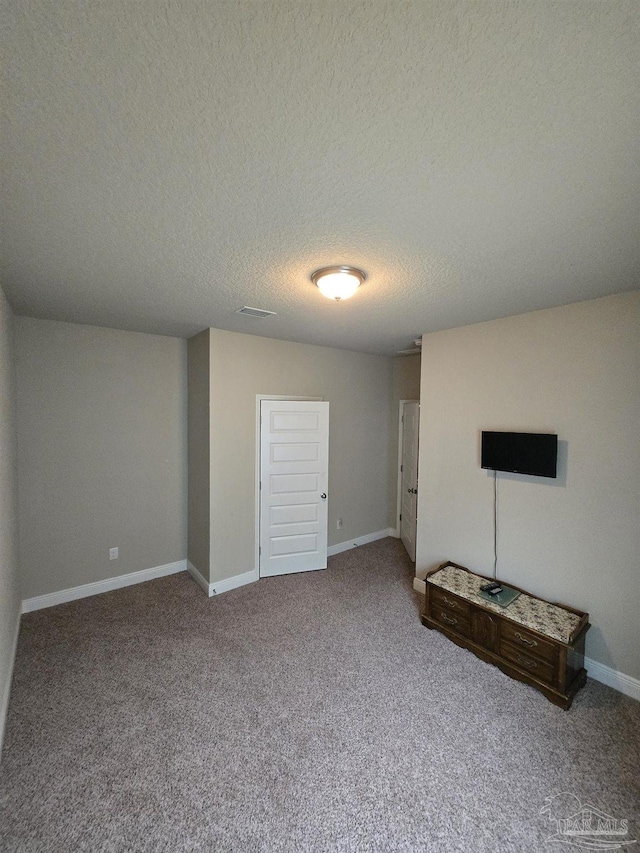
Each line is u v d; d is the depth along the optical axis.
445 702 2.14
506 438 2.70
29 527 3.07
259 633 2.81
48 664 2.43
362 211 1.33
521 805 1.57
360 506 4.78
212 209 1.32
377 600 3.34
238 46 0.73
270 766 1.73
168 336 3.74
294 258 1.74
